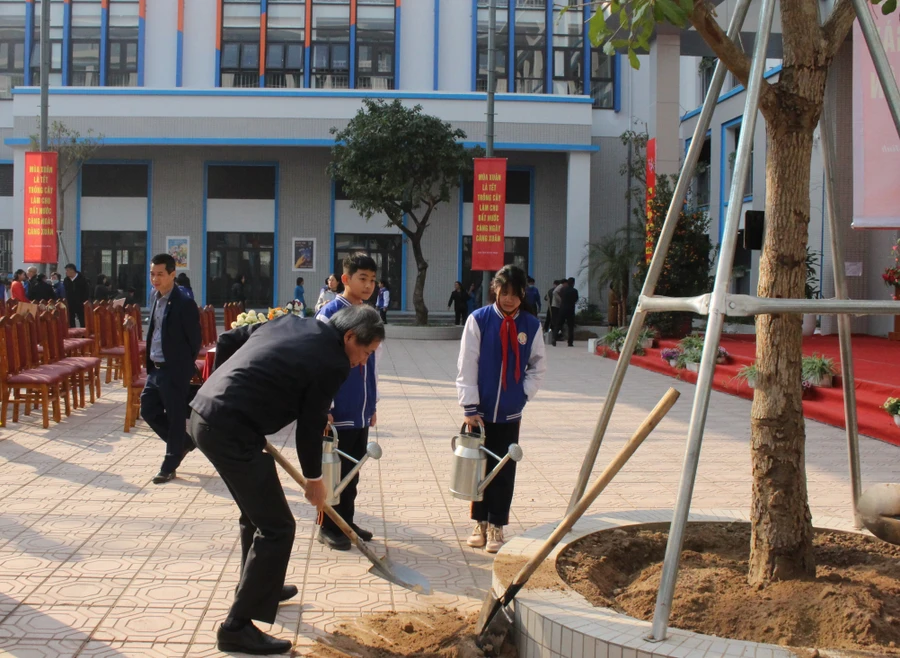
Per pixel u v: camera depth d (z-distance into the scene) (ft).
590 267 74.59
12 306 39.34
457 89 89.92
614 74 89.97
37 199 56.59
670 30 53.62
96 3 89.25
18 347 26.11
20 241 81.25
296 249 88.22
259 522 10.77
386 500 18.17
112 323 34.94
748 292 65.26
